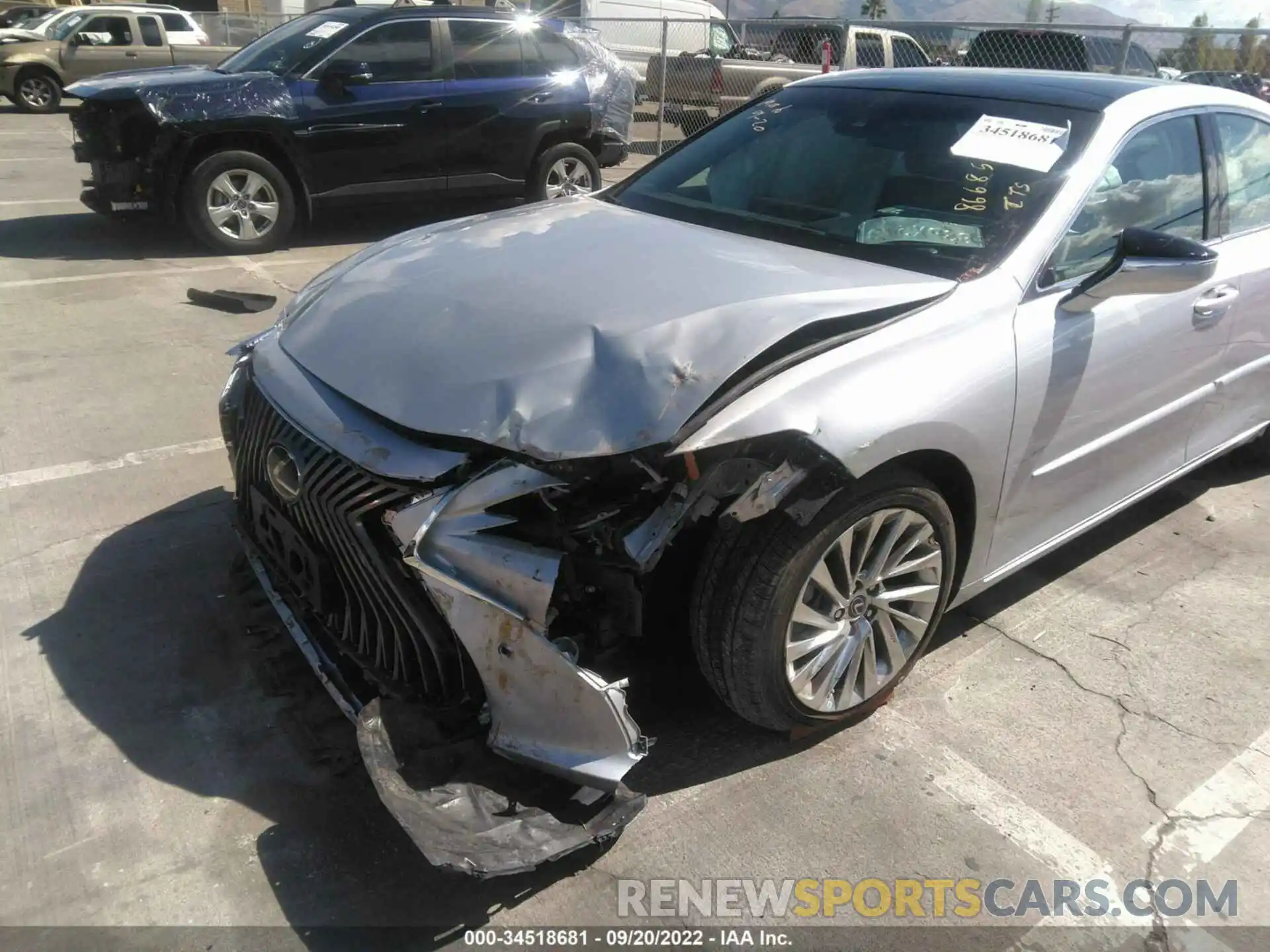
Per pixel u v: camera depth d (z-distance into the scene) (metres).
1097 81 3.46
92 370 5.14
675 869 2.34
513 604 2.11
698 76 14.44
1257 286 3.56
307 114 7.71
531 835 2.12
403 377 2.37
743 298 2.48
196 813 2.42
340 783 2.52
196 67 8.45
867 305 2.52
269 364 2.70
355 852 2.33
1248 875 2.39
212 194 7.66
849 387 2.32
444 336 2.45
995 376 2.59
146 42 17.70
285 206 7.94
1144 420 3.26
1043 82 3.40
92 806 2.43
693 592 2.43
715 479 2.19
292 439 2.44
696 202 3.47
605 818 2.21
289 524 2.52
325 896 2.22
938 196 3.04
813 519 2.31
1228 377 3.64
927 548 2.67
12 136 14.09
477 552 2.10
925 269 2.81
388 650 2.36
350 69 7.74
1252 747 2.81
